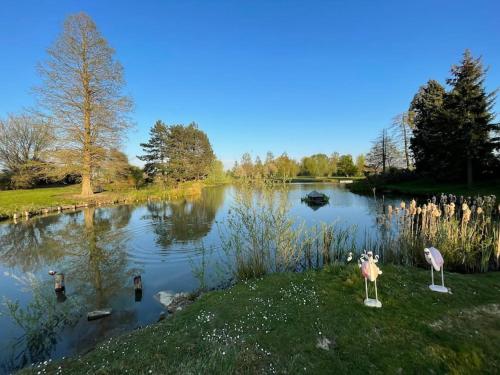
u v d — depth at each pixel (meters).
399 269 7.05
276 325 4.65
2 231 16.12
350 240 11.83
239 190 9.16
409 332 4.38
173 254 11.25
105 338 5.59
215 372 3.51
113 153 29.22
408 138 43.72
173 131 52.75
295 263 8.87
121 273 9.37
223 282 8.25
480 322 4.68
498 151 24.73
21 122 38.44
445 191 25.70
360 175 75.12
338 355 3.91
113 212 22.22
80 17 26.14
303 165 82.75
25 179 36.81
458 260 8.33
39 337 5.70
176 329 4.78
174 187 39.59
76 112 26.33
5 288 8.43
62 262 10.71
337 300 5.43
